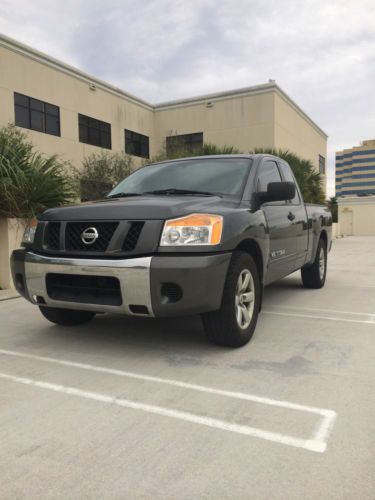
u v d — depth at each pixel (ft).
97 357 11.72
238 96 77.66
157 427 7.85
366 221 121.49
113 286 11.02
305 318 16.22
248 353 11.94
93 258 11.12
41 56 58.49
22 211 23.09
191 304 10.59
